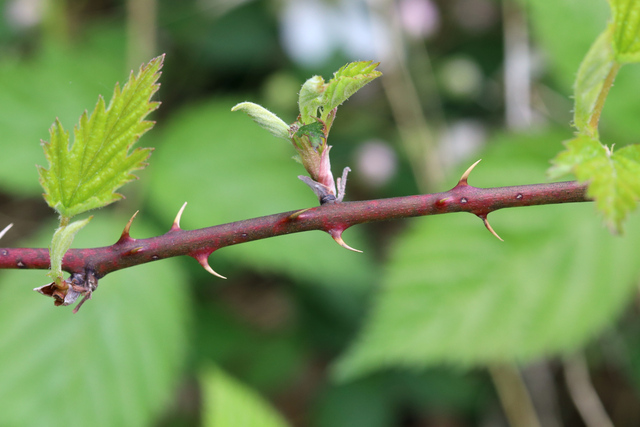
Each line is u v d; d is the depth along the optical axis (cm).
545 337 56
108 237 67
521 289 57
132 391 61
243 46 89
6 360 60
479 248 58
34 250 41
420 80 90
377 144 88
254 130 74
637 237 58
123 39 87
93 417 60
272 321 87
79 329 62
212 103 76
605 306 56
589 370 82
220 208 70
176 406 83
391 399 80
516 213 59
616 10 40
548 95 86
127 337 63
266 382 79
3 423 57
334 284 76
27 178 68
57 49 76
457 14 95
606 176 38
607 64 40
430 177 82
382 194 88
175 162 72
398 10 89
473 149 84
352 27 86
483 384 80
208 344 79
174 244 41
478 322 56
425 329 56
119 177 40
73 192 40
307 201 71
